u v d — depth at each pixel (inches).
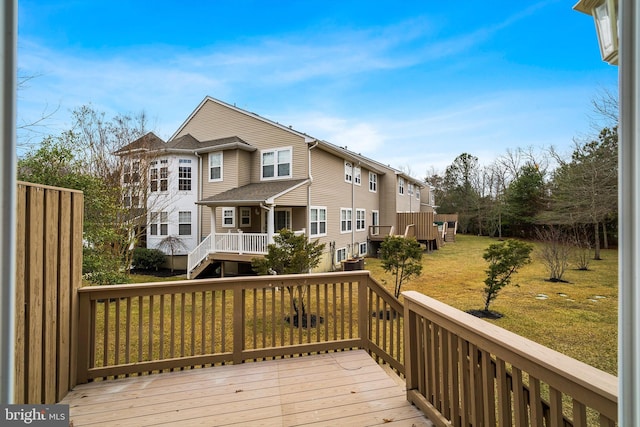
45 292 83.0
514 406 53.5
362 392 95.0
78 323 100.5
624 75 28.7
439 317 75.5
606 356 169.3
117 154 406.0
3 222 25.7
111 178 387.5
